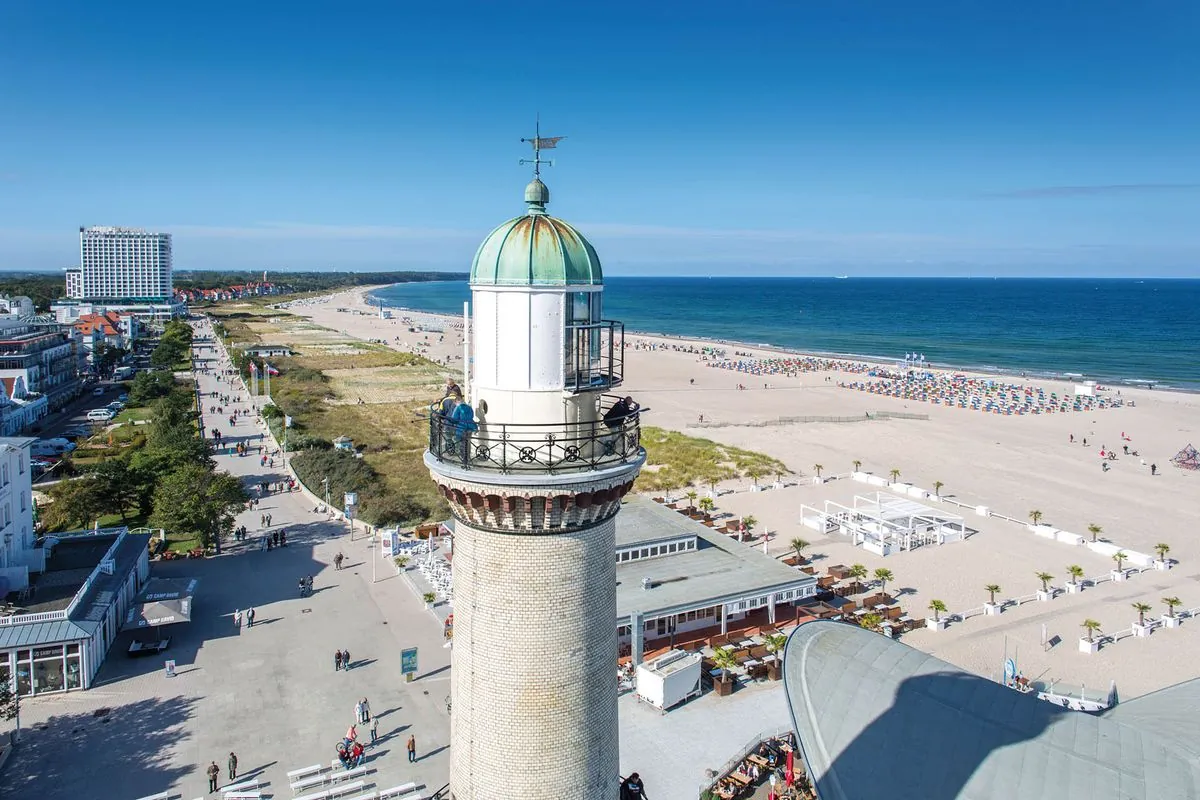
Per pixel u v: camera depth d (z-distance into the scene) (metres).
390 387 162.88
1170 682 49.16
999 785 24.41
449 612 55.25
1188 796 23.30
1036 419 134.00
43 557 52.94
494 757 16.91
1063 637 55.12
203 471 70.62
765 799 36.62
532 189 17.19
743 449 110.62
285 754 39.31
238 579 61.19
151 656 48.84
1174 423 130.62
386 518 73.94
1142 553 71.31
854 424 129.25
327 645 50.72
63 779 36.94
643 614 49.03
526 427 16.52
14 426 112.12
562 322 16.41
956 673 30.23
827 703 29.44
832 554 70.88
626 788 22.30
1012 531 77.62
